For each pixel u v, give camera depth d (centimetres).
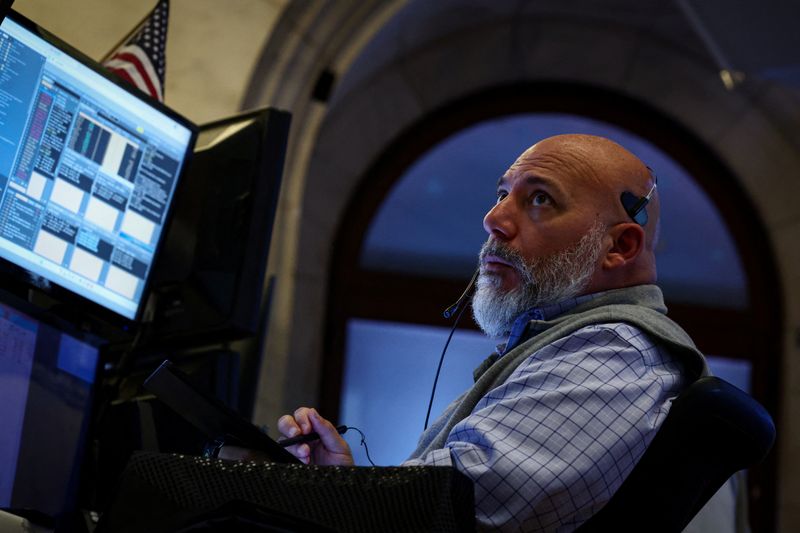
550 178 182
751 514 517
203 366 213
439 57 545
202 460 121
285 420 167
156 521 118
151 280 207
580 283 177
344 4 374
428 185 540
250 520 118
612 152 186
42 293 192
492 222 182
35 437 165
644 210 184
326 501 119
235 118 231
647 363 158
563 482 143
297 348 504
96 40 305
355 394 512
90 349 179
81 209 193
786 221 547
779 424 529
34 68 183
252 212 220
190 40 343
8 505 159
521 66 550
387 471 122
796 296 541
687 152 555
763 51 475
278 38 357
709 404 142
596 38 553
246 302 216
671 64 555
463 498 123
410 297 525
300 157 381
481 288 183
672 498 143
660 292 182
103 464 194
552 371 155
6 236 181
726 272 547
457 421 166
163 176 207
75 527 173
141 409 194
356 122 535
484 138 548
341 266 525
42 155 185
